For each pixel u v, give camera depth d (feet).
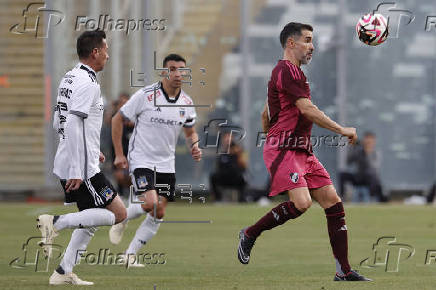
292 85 72.13
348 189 186.09
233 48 213.87
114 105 171.42
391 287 67.72
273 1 214.28
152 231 90.48
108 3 206.59
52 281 70.64
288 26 75.05
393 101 213.87
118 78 207.41
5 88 212.02
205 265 89.51
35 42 210.59
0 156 210.79
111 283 71.56
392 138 214.48
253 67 213.87
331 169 205.05
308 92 72.90
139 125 90.68
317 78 214.28
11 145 210.79
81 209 72.43
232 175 180.55
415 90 213.46
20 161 210.38
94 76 70.69
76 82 69.26
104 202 71.46
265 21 214.48
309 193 75.15
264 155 75.31
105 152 191.83
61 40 207.31
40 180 209.97
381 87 213.66
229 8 213.66
